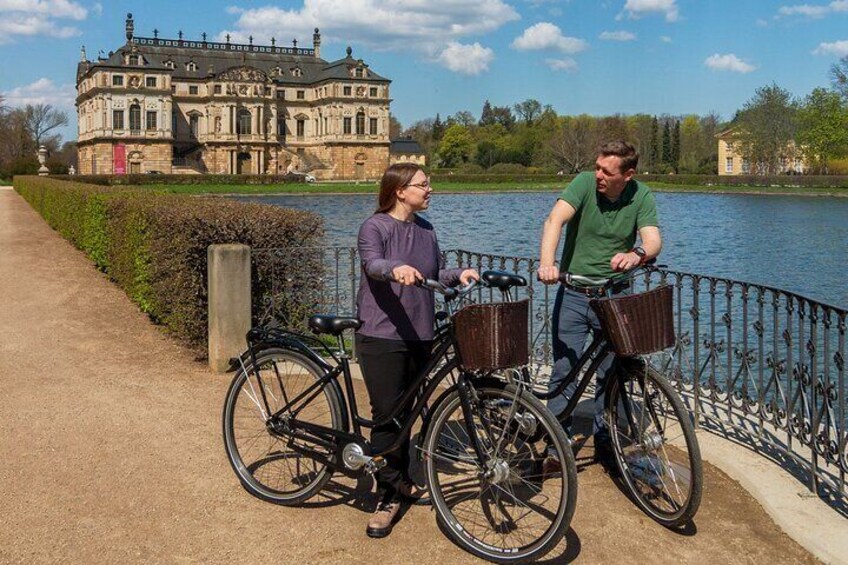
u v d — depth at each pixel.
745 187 93.12
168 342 9.33
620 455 4.91
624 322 4.21
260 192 85.12
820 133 86.38
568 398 5.20
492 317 3.98
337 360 4.93
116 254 13.27
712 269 26.30
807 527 4.53
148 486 5.10
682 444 4.78
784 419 6.26
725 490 5.12
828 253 30.78
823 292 21.67
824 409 5.00
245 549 4.32
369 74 126.12
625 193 5.07
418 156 152.50
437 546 4.37
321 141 128.12
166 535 4.47
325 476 4.80
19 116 129.00
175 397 7.04
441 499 4.45
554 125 153.50
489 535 4.41
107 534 4.46
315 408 4.90
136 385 7.43
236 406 5.25
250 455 5.30
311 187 93.31
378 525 4.48
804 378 5.32
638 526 4.61
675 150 133.12
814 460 4.97
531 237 37.56
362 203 70.56
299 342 5.00
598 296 5.05
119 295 12.86
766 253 30.80
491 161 152.62
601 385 5.30
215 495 4.98
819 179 90.06
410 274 4.14
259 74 119.56
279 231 8.96
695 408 6.25
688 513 4.41
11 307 11.72
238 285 7.90
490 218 50.97
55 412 6.58
